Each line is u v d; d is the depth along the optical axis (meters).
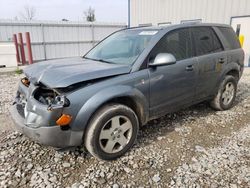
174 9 13.63
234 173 2.65
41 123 2.47
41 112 2.47
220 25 4.46
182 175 2.63
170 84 3.37
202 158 2.96
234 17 10.82
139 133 3.64
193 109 4.73
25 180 2.54
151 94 3.17
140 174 2.66
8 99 5.75
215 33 4.25
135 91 2.96
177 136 3.55
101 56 3.67
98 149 2.74
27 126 2.58
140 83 3.01
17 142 3.36
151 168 2.76
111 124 2.82
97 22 18.97
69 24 17.69
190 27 3.83
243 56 4.84
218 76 4.22
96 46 4.18
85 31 18.58
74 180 2.55
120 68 2.93
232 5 10.82
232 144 3.31
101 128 2.71
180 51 3.58
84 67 2.95
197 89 3.87
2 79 8.83
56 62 3.36
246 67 10.55
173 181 2.53
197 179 2.56
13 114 2.95
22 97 3.06
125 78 2.90
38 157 2.97
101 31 19.41
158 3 14.55
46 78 2.67
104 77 2.78
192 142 3.37
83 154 3.04
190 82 3.67
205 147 3.23
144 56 3.11
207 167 2.77
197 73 3.75
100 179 2.56
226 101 4.59
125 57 3.30
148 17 15.48
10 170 2.70
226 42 4.42
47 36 17.00
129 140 3.02
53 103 2.50
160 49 3.29
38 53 16.84
